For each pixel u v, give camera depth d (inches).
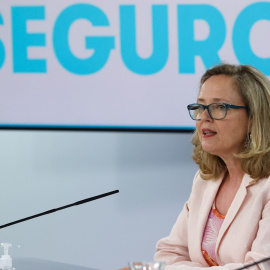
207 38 363.9
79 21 377.1
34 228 391.2
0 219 394.3
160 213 378.0
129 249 381.1
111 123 375.9
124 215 382.0
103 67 375.6
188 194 374.0
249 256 193.3
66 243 387.9
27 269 218.1
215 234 209.9
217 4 362.6
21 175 392.5
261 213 200.1
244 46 360.8
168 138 378.0
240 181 210.5
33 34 381.4
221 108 205.2
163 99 369.4
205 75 213.3
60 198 388.2
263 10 358.9
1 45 384.5
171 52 367.9
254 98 203.8
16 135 393.1
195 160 222.2
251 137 203.9
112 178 383.6
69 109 379.9
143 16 370.9
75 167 387.2
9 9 382.9
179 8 366.6
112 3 374.0
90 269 219.1
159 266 153.8
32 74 382.3
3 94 385.1
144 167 380.5
